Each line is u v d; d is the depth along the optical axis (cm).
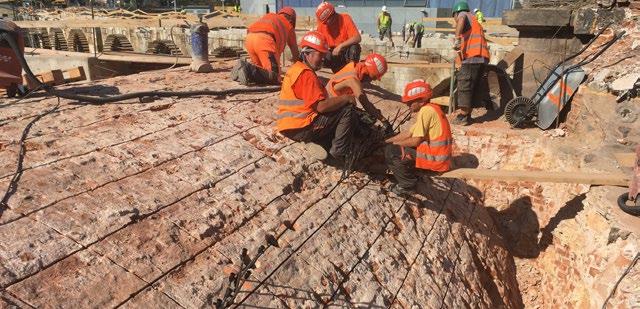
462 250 516
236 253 347
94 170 377
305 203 434
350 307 360
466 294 463
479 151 728
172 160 421
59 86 616
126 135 448
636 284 405
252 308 314
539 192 655
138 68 1167
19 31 500
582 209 547
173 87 644
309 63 454
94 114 491
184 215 357
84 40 1956
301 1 2480
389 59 1308
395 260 430
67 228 309
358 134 490
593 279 478
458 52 780
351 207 457
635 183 458
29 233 295
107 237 313
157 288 295
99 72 1094
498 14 2159
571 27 761
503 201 689
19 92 538
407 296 403
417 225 496
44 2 3756
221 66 883
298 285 349
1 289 254
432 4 2247
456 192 619
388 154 482
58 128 441
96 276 285
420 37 1534
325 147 494
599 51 715
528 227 651
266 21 693
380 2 2317
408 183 492
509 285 569
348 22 720
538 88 752
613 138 587
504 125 771
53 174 358
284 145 507
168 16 1866
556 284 569
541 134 710
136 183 376
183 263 319
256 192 418
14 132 418
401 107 792
